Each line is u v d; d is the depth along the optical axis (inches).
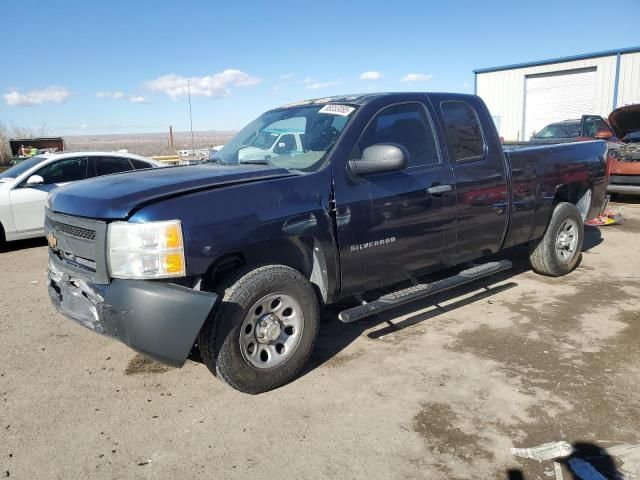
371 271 157.9
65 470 109.3
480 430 119.9
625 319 183.2
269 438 118.8
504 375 145.3
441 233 173.6
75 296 136.2
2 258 307.7
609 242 299.4
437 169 172.1
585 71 908.0
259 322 135.1
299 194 139.6
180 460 111.8
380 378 145.5
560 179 220.8
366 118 159.0
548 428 119.8
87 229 126.4
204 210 124.6
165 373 152.0
